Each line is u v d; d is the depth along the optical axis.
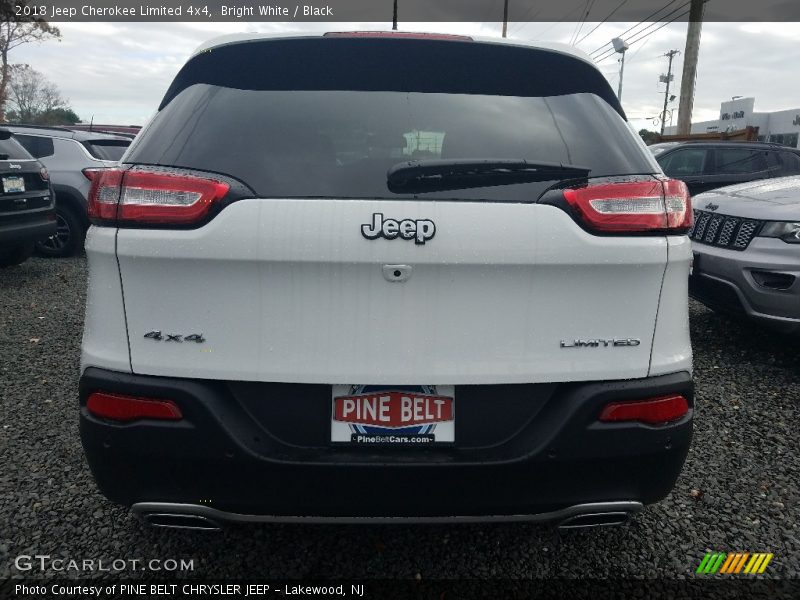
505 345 1.75
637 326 1.80
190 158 1.79
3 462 2.86
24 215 6.56
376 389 1.77
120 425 1.76
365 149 1.83
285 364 1.73
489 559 2.27
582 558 2.28
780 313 3.97
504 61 2.05
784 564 2.26
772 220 4.06
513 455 1.76
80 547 2.29
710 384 3.93
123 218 1.71
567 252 1.72
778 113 43.59
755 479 2.81
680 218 1.82
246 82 2.00
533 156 1.85
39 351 4.46
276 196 1.71
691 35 16.36
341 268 1.69
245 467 1.74
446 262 1.69
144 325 1.74
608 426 1.78
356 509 1.79
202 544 2.33
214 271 1.70
